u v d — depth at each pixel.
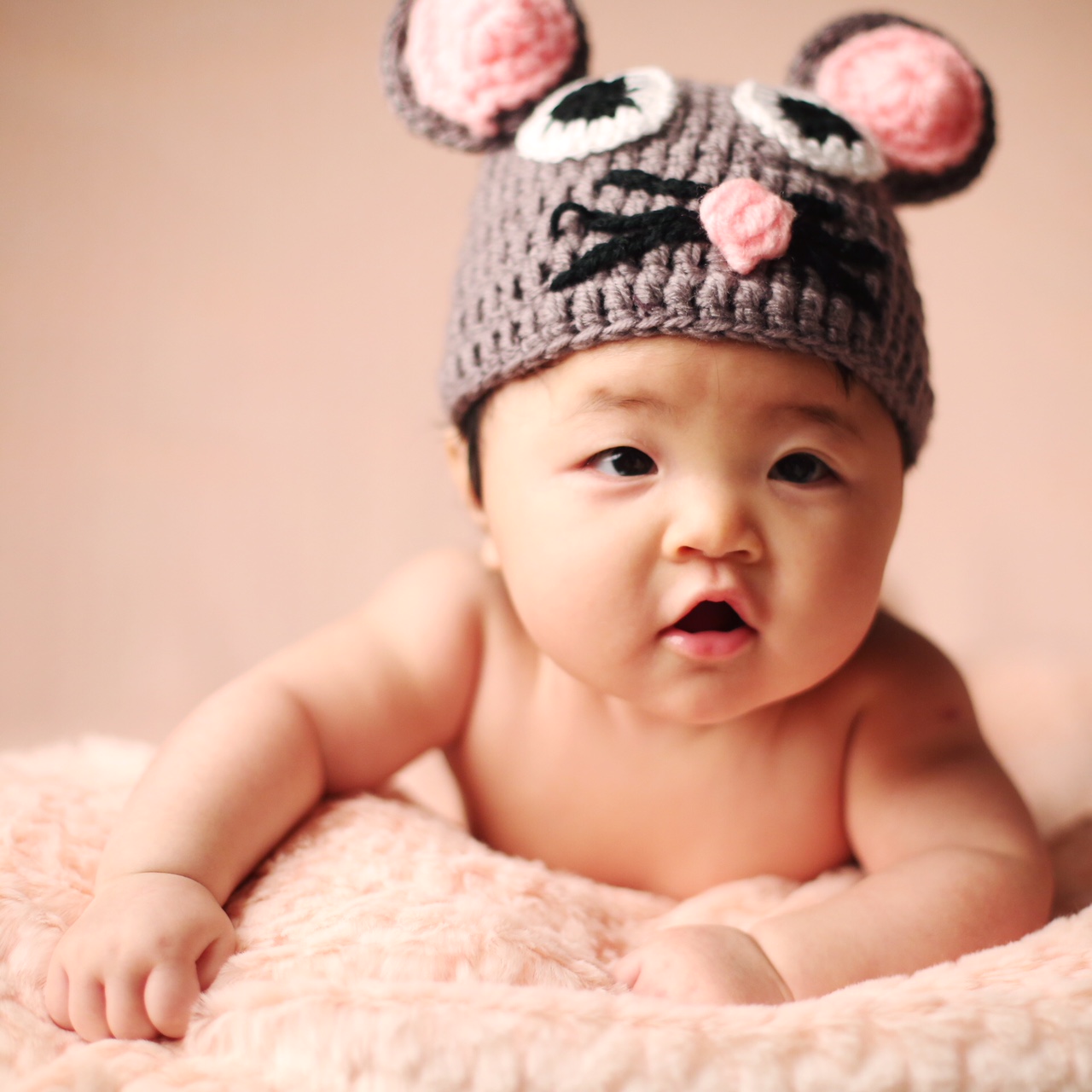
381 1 1.14
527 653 0.57
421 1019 0.40
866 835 0.54
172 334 1.05
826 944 0.47
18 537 0.95
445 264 1.12
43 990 0.45
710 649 0.49
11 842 0.49
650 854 0.56
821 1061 0.39
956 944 0.48
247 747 0.51
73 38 1.08
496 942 0.44
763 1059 0.39
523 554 0.51
